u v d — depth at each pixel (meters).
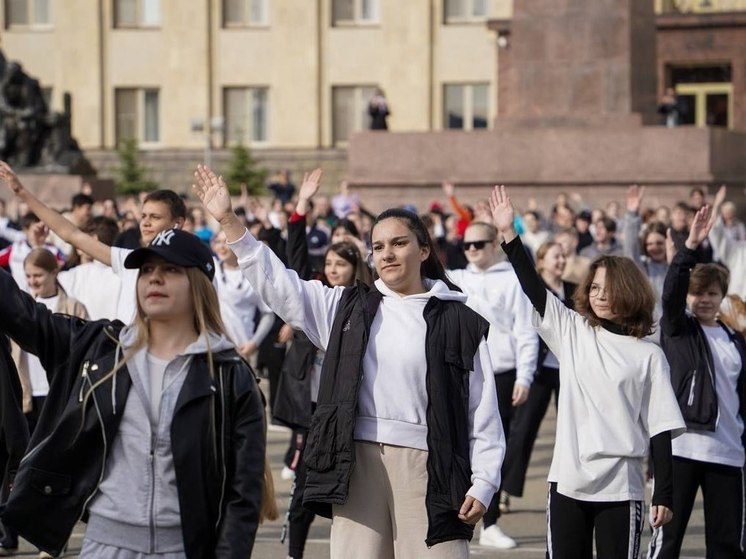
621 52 29.73
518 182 30.38
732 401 9.59
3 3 60.94
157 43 60.44
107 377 5.95
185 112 60.28
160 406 5.96
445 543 7.02
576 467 8.17
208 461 5.93
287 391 10.80
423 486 7.02
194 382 5.95
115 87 60.72
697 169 29.44
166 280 6.00
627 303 8.25
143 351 6.02
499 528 11.98
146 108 60.72
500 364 12.15
